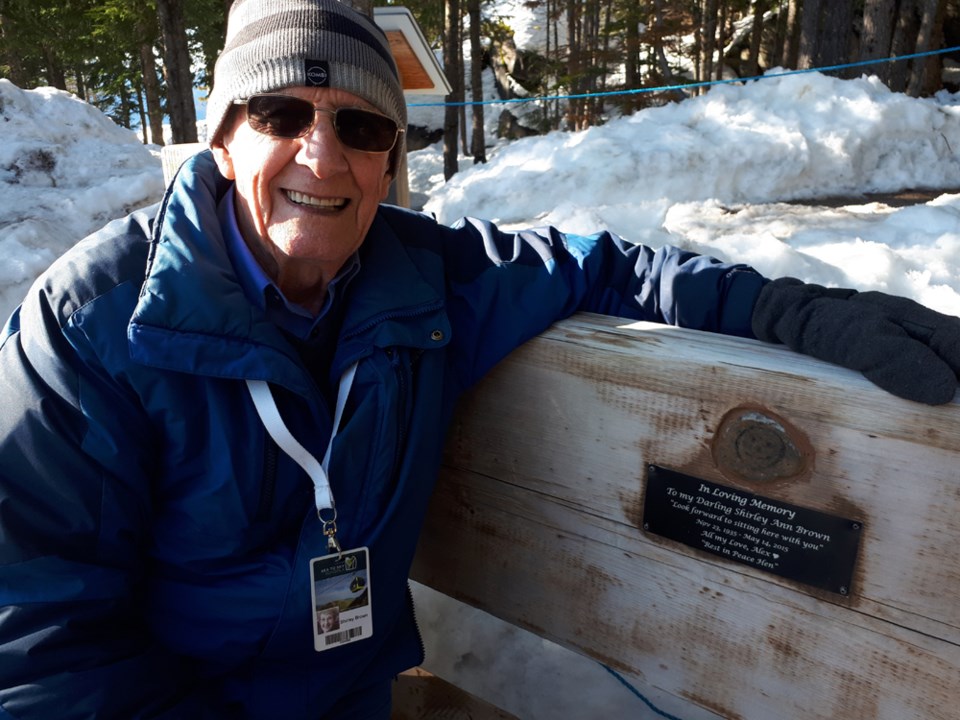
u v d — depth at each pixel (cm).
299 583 118
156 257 111
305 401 119
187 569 120
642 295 143
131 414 111
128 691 110
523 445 138
